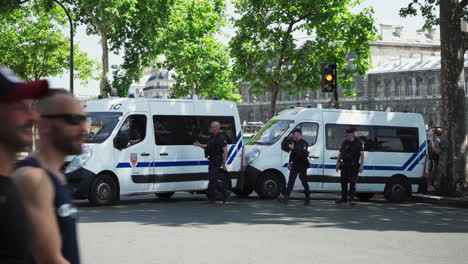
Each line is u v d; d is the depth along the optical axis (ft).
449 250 31.60
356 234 37.01
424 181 66.39
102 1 119.65
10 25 159.94
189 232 37.01
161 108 57.52
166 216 45.37
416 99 413.39
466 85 377.71
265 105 492.13
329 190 63.10
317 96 464.24
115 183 53.93
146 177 55.83
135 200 59.93
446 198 62.23
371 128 64.80
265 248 31.27
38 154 9.36
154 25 130.00
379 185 64.49
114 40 129.90
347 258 28.68
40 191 8.29
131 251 30.12
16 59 161.07
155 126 56.80
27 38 159.53
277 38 108.99
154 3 128.47
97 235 35.50
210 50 186.60
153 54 131.54
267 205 54.90
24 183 8.22
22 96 7.29
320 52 113.91
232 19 110.22
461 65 65.05
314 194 72.13
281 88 114.73
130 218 43.91
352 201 59.26
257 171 60.85
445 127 65.26
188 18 181.47
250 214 47.21
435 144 75.36
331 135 63.46
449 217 48.26
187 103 59.26
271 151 61.41
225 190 56.59
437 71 404.36
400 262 27.91
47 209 8.32
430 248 32.12
